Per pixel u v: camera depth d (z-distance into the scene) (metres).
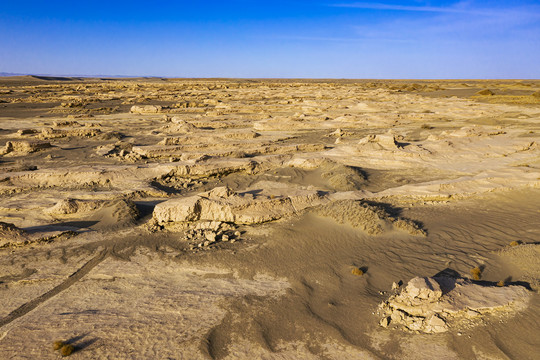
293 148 25.75
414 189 16.34
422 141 27.66
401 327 7.68
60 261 11.02
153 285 9.64
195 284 9.66
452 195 15.84
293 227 12.55
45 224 13.93
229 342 7.46
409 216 13.82
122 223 13.55
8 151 26.06
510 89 86.19
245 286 9.51
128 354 7.08
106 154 25.47
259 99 70.25
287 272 10.09
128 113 50.66
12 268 10.64
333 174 19.67
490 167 20.61
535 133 30.55
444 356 6.84
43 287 9.68
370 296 8.85
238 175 20.70
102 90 91.75
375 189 17.84
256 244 11.66
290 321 8.09
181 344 7.36
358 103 53.81
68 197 16.34
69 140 31.47
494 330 7.29
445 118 43.00
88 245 11.98
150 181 18.98
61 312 8.46
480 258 10.33
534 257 9.66
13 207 15.22
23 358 7.01
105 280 9.95
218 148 25.83
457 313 7.76
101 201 15.25
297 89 97.19
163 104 62.53
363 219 12.54
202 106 58.47
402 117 42.78
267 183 19.00
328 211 13.36
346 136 32.12
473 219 13.38
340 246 11.38
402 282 9.34
